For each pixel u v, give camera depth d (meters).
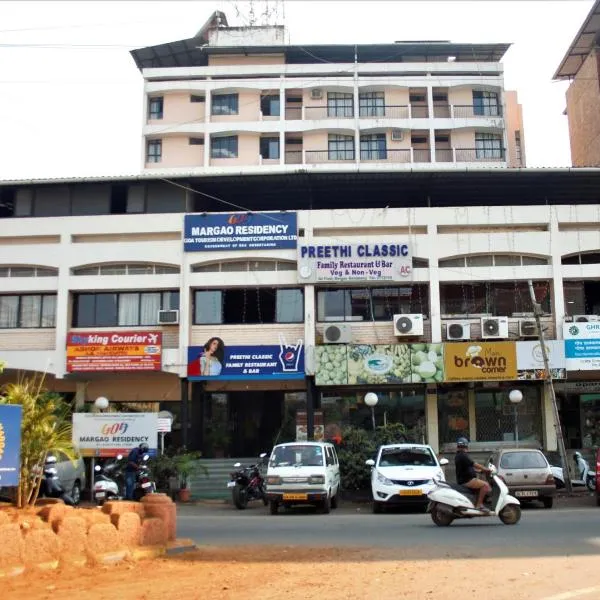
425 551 10.28
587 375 27.33
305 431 26.41
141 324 27.02
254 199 28.38
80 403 28.09
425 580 8.05
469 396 27.31
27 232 26.92
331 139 44.28
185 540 10.80
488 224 26.47
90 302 27.33
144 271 26.92
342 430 25.45
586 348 25.22
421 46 45.34
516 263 26.53
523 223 26.48
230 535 13.04
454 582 7.91
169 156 44.25
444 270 26.28
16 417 9.54
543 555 9.73
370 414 27.64
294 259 26.38
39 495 13.26
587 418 27.50
